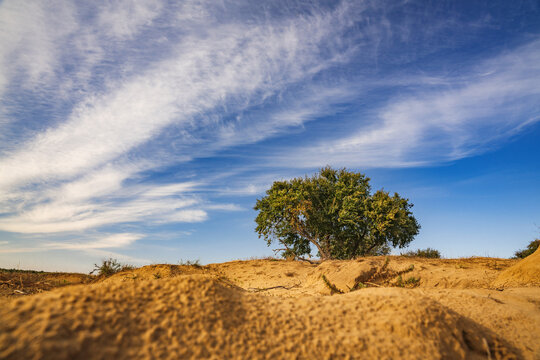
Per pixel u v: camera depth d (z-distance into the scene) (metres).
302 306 3.54
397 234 21.05
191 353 2.35
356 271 9.59
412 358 2.71
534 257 8.87
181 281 3.38
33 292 9.59
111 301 2.75
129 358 2.15
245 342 2.63
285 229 21.75
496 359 3.28
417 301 3.56
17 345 1.92
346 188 22.22
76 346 2.04
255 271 15.45
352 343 2.81
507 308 4.93
